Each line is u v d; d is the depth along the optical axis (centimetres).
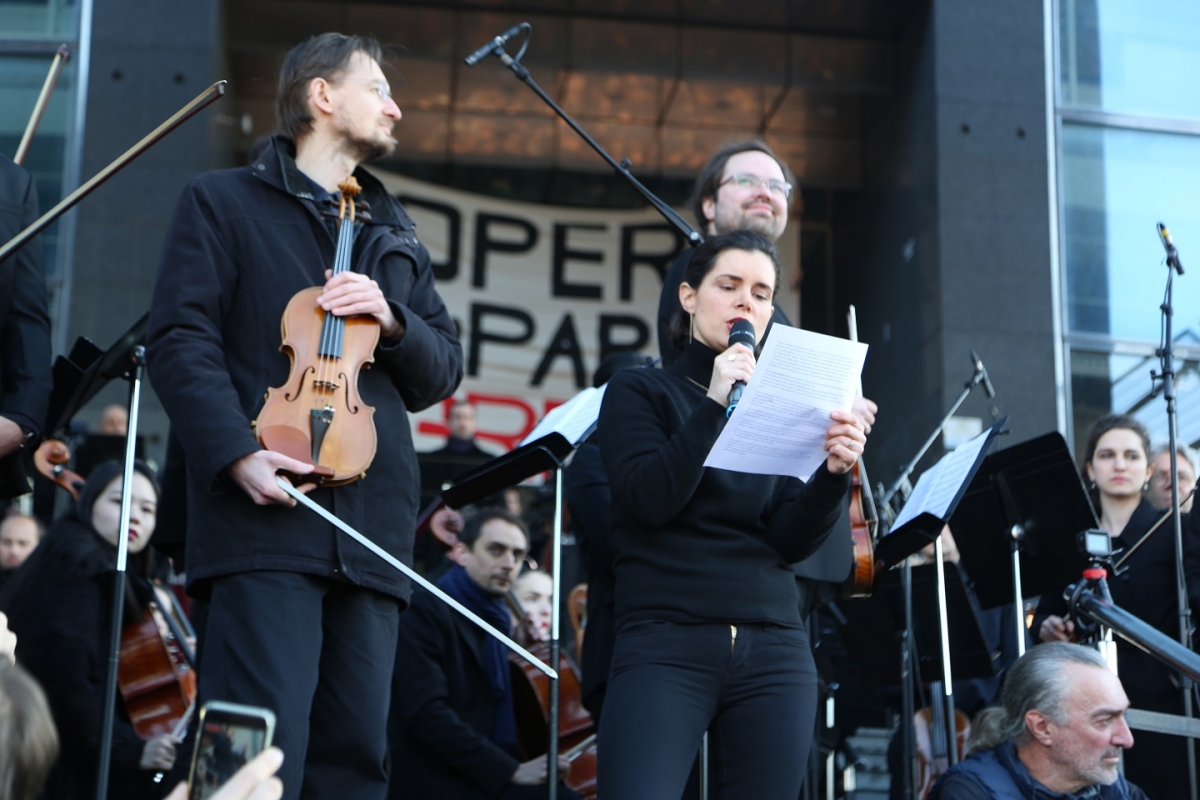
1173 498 701
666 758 434
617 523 475
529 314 2042
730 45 1933
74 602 637
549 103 712
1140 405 1558
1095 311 1681
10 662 268
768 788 439
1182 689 674
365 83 516
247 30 1819
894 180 1888
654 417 475
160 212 1611
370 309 468
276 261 479
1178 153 1730
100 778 505
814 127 2045
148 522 691
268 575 441
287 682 430
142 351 552
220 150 1752
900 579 743
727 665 449
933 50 1762
